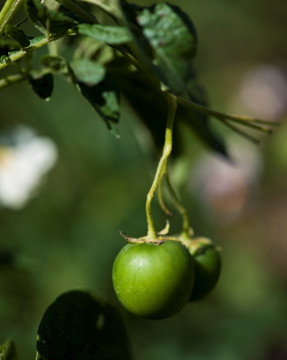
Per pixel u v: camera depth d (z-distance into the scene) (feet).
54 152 2.14
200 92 1.12
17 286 2.19
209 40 4.95
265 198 3.76
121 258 0.98
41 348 0.99
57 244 2.36
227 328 2.40
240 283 2.78
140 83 1.12
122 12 0.95
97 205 2.54
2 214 2.36
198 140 1.20
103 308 1.04
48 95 1.02
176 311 0.98
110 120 1.02
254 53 5.04
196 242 1.06
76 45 1.08
